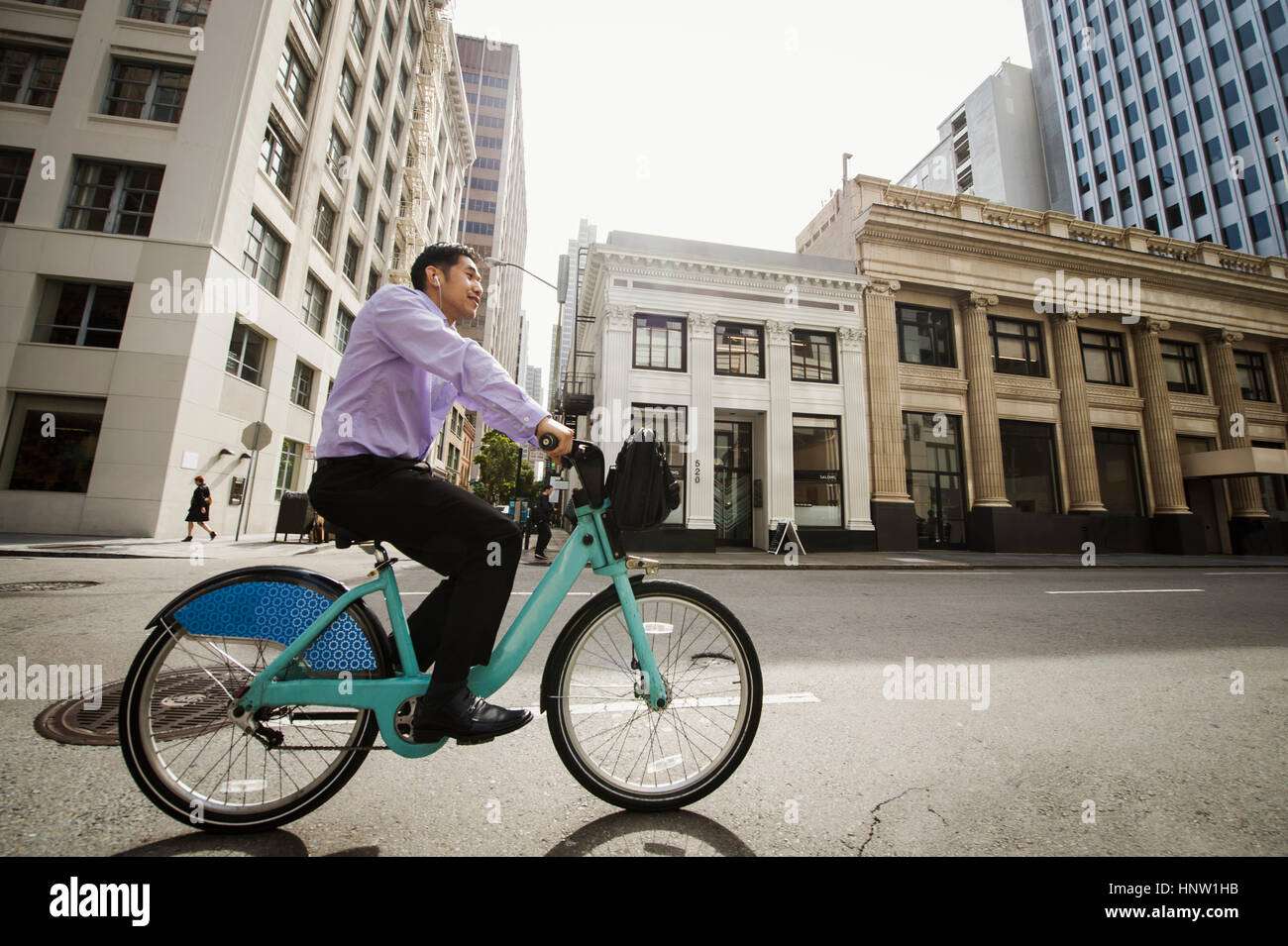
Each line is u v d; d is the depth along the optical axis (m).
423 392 1.80
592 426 18.53
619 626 2.04
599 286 18.22
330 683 1.61
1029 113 46.69
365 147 22.39
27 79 12.98
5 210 12.41
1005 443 18.55
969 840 1.67
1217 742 2.48
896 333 17.97
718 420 17.45
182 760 1.90
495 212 68.38
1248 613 6.12
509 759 2.21
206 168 12.85
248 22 13.71
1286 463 18.67
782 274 17.09
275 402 15.84
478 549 1.61
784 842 1.64
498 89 72.44
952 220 18.38
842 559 13.94
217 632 1.63
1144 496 19.64
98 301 12.17
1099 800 1.93
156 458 11.65
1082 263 19.73
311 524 12.98
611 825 1.71
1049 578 10.07
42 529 11.15
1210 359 21.62
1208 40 35.72
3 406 11.37
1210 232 35.09
